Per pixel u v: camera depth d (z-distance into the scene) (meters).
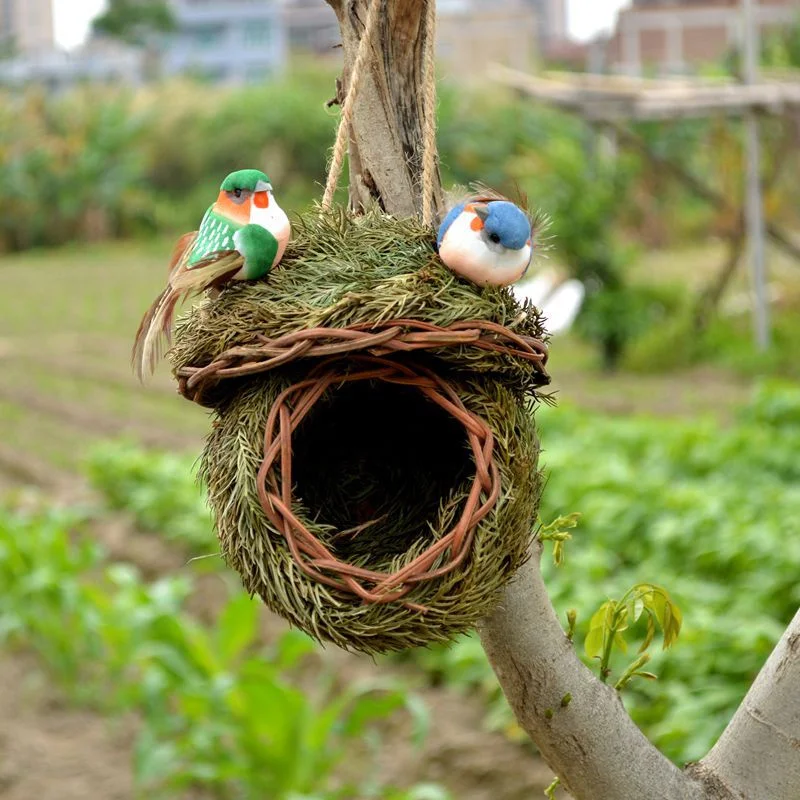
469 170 26.50
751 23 14.93
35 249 30.39
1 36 68.31
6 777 5.63
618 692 2.05
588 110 15.21
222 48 66.75
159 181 32.81
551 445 9.20
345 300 1.71
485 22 49.56
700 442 9.09
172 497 8.80
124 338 18.27
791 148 15.23
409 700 4.93
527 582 1.95
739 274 20.38
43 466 11.22
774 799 1.90
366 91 2.00
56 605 6.70
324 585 1.71
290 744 5.04
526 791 5.29
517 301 1.83
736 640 5.26
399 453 1.98
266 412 1.77
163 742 6.07
